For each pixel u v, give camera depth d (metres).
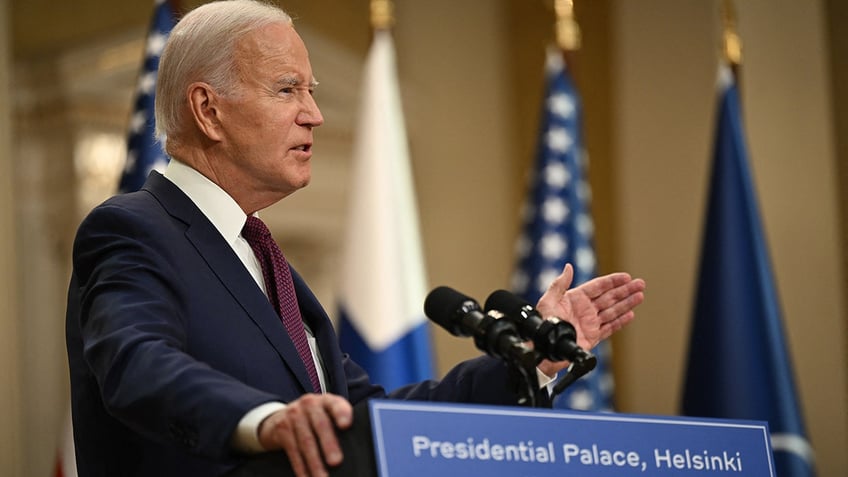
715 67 11.12
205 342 3.05
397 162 7.68
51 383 9.28
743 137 8.57
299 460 2.28
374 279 7.39
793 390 8.08
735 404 8.03
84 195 9.48
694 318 8.38
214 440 2.41
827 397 9.95
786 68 10.37
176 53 3.50
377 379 7.21
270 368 3.11
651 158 11.45
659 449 2.53
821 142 10.25
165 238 3.15
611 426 2.48
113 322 2.81
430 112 12.07
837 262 10.10
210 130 3.42
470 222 12.17
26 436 9.09
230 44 3.46
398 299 7.39
